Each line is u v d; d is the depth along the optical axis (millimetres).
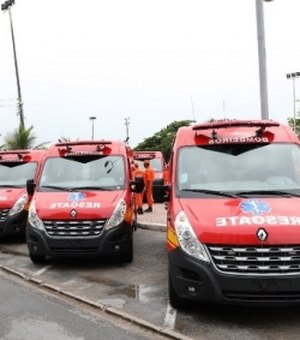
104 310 4785
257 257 4066
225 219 4297
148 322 4359
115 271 6418
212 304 4801
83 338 4047
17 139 21281
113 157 7484
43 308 4891
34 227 6559
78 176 7258
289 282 4016
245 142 5273
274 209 4414
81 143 7648
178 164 5184
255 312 4574
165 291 5414
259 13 9125
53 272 6449
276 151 5203
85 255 6434
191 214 4457
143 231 9633
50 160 7508
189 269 4207
